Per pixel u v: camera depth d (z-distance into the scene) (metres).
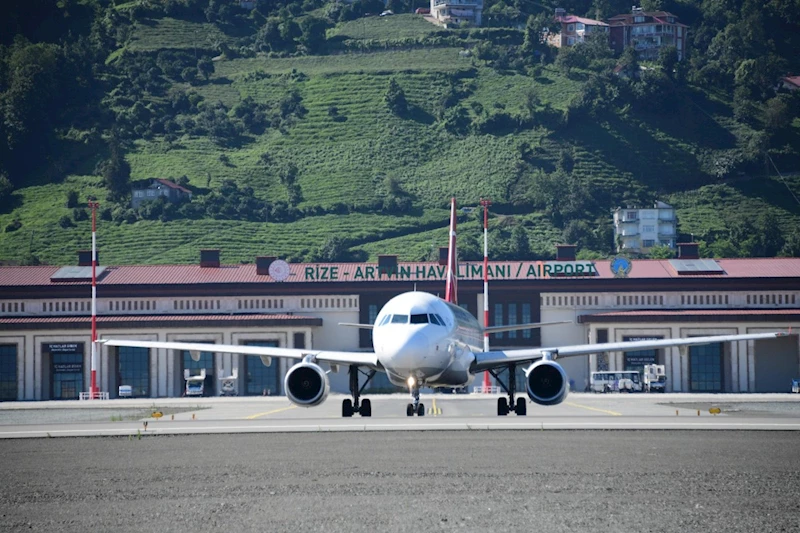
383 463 102.38
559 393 158.38
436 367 160.38
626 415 182.38
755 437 126.31
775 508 77.75
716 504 79.38
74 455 115.88
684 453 108.94
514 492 84.62
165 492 88.00
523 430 137.50
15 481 96.00
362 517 75.50
